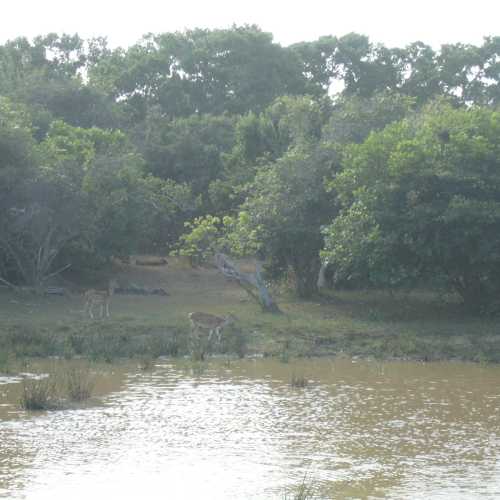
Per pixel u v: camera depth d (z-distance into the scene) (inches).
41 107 2171.5
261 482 570.6
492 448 659.4
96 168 1494.8
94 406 796.0
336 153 1459.2
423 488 560.4
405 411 786.8
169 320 1256.2
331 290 1628.9
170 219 1999.3
